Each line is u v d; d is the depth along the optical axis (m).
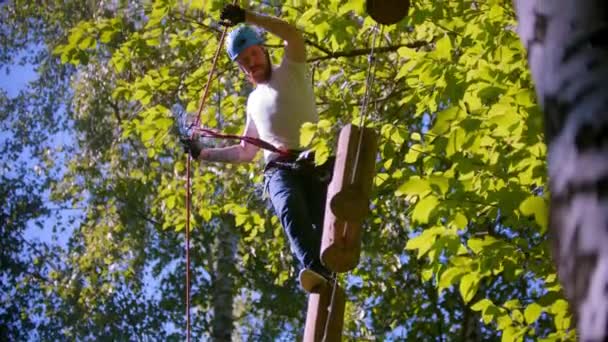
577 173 1.45
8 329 17.58
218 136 4.95
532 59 1.58
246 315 16.53
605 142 1.44
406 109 7.93
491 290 12.12
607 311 1.38
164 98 8.42
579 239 1.43
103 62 13.83
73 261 14.21
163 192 9.23
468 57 6.16
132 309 16.12
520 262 6.08
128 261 14.48
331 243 3.60
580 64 1.50
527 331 6.15
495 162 5.90
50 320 17.16
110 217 13.32
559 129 1.50
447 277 5.70
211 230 15.90
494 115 5.49
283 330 16.52
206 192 9.23
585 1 1.53
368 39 7.95
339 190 3.57
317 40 7.75
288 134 4.62
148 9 8.36
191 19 8.31
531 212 5.22
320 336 3.98
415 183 5.44
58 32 16.80
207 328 16.28
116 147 13.82
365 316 9.71
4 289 18.11
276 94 4.64
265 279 15.49
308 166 4.54
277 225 9.39
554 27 1.55
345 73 7.98
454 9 6.75
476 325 12.34
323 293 4.03
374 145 3.68
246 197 9.16
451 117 5.39
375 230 9.86
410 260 10.71
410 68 6.15
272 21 4.60
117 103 13.82
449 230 5.60
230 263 14.32
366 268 10.09
